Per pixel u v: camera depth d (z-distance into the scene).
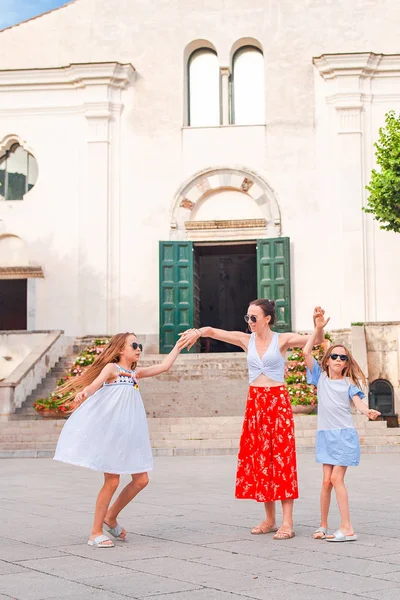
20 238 25.52
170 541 6.29
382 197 20.36
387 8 25.25
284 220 24.83
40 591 4.61
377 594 4.47
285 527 6.43
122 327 24.94
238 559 5.52
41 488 10.70
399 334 21.84
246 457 6.74
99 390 6.31
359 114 24.81
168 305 24.64
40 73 25.69
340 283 24.38
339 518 7.51
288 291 24.25
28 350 23.11
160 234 25.22
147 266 25.11
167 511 8.12
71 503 8.98
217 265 34.06
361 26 25.28
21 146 26.02
